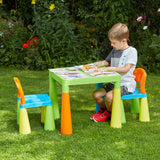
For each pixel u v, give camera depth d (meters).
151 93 4.41
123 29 3.05
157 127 2.98
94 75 2.82
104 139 2.65
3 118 3.33
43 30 6.24
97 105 3.46
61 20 6.25
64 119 2.75
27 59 6.30
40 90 4.64
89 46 7.06
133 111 3.52
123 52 3.12
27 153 2.38
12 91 4.54
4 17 8.12
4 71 6.06
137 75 3.27
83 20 7.56
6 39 6.79
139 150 2.42
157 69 6.02
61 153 2.37
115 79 2.84
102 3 6.55
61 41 6.32
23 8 7.65
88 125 3.05
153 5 7.57
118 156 2.31
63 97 2.73
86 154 2.34
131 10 6.60
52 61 6.33
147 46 6.27
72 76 2.81
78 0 7.86
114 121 2.95
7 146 2.51
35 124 3.11
